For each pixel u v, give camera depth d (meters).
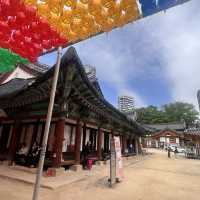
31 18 2.02
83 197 6.27
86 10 2.02
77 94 9.79
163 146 52.94
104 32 2.21
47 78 9.19
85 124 12.77
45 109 10.59
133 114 41.62
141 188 7.96
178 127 61.19
